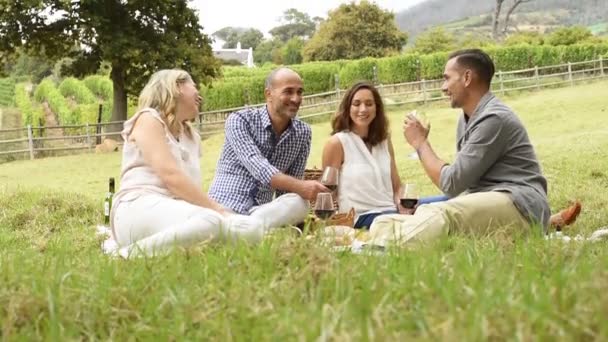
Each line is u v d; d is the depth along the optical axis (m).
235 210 6.45
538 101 28.14
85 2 31.12
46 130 40.62
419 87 36.06
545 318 2.51
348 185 6.84
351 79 38.78
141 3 31.42
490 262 3.65
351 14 59.78
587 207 9.80
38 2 30.28
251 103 37.75
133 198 5.36
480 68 6.17
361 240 5.61
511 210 5.74
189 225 4.74
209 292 3.25
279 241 3.94
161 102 5.65
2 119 51.12
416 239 5.35
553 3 108.44
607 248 4.42
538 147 17.66
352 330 2.63
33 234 8.97
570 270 3.34
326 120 29.55
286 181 6.15
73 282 3.46
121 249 4.91
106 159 26.30
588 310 2.59
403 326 2.64
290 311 2.91
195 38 33.09
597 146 16.64
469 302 2.80
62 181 21.34
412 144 6.35
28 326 3.00
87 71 32.59
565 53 39.34
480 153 5.97
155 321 3.06
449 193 6.15
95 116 38.38
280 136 6.65
